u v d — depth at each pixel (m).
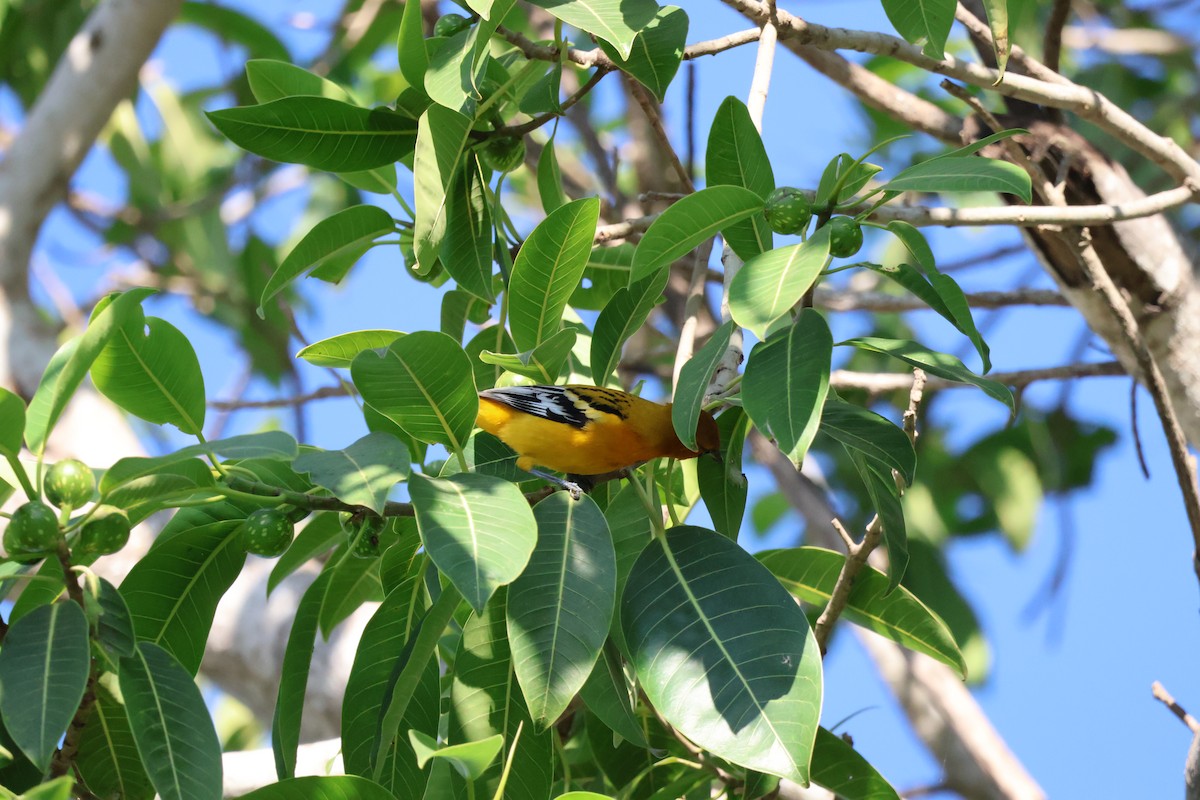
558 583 7.74
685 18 10.05
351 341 8.85
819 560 10.37
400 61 9.96
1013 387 14.70
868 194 7.82
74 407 14.48
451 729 8.59
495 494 7.25
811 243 7.58
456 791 8.55
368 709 8.74
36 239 16.09
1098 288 11.45
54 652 6.71
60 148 16.14
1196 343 12.92
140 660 7.28
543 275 9.08
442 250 9.98
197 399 8.16
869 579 10.09
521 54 10.78
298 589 13.41
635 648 7.92
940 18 9.48
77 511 7.55
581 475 10.77
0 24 20.22
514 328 9.22
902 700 15.84
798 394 7.31
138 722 7.09
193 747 7.15
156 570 8.58
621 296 9.61
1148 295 12.98
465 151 10.17
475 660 8.70
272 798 7.50
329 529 9.98
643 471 9.48
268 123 9.89
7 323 15.40
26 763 7.83
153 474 7.30
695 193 7.93
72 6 20.27
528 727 8.63
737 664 7.64
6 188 15.95
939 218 10.27
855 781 9.88
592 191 19.50
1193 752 9.11
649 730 10.38
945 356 8.43
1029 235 13.27
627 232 10.48
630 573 8.30
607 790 10.54
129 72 16.48
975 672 16.80
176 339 7.93
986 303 14.94
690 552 8.30
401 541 9.05
